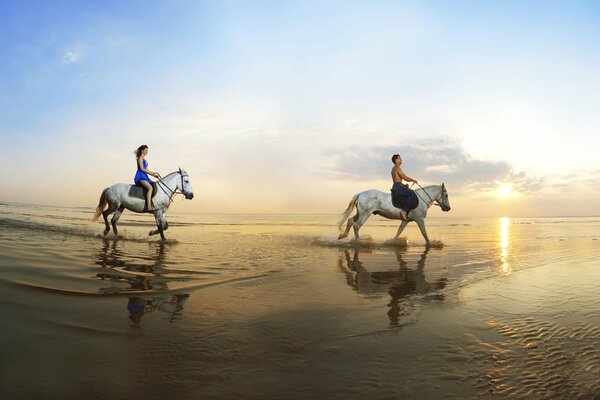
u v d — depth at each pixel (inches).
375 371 100.3
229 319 143.8
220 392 87.9
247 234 578.2
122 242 390.6
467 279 229.5
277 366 103.0
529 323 143.4
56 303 154.5
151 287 189.5
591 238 593.0
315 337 126.1
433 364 105.2
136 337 122.3
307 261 291.4
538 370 101.9
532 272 257.3
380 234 647.8
